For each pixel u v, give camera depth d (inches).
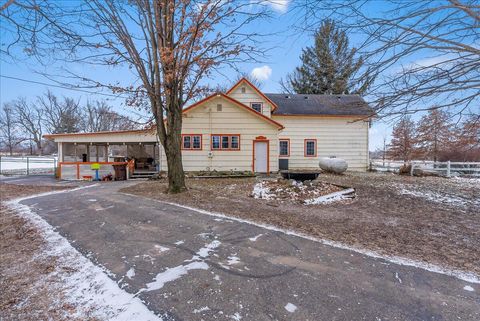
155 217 230.5
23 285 127.6
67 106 1692.9
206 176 531.5
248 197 327.6
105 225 214.7
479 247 167.8
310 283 119.3
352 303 104.3
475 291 114.0
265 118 598.2
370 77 140.0
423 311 99.3
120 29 313.7
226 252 154.4
